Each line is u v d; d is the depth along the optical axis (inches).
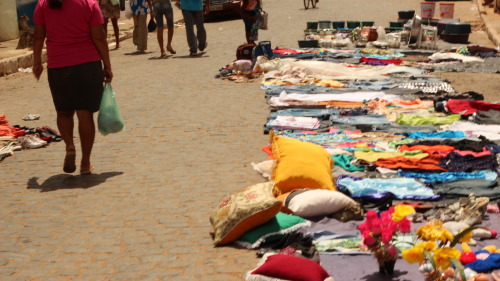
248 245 209.2
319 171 246.1
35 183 282.5
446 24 697.6
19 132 354.9
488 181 256.7
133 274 194.5
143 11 680.4
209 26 919.0
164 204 250.4
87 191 269.0
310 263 176.1
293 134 334.0
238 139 335.6
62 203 256.2
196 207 245.9
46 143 341.7
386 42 653.3
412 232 212.1
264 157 303.7
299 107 394.9
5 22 738.2
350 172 272.8
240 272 192.9
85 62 284.0
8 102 456.8
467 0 1112.2
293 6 1125.1
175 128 362.3
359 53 602.2
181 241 216.7
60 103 285.1
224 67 543.8
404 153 291.4
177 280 189.5
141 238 220.1
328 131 342.0
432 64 538.6
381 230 183.2
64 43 281.6
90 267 200.4
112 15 716.7
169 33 647.8
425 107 385.1
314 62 521.0
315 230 217.9
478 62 539.5
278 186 244.2
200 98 439.5
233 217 211.9
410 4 1080.8
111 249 212.5
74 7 280.7
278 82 475.2
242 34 802.2
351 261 195.5
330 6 1096.2
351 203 231.6
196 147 324.5
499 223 220.4
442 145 302.2
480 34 763.4
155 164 300.7
